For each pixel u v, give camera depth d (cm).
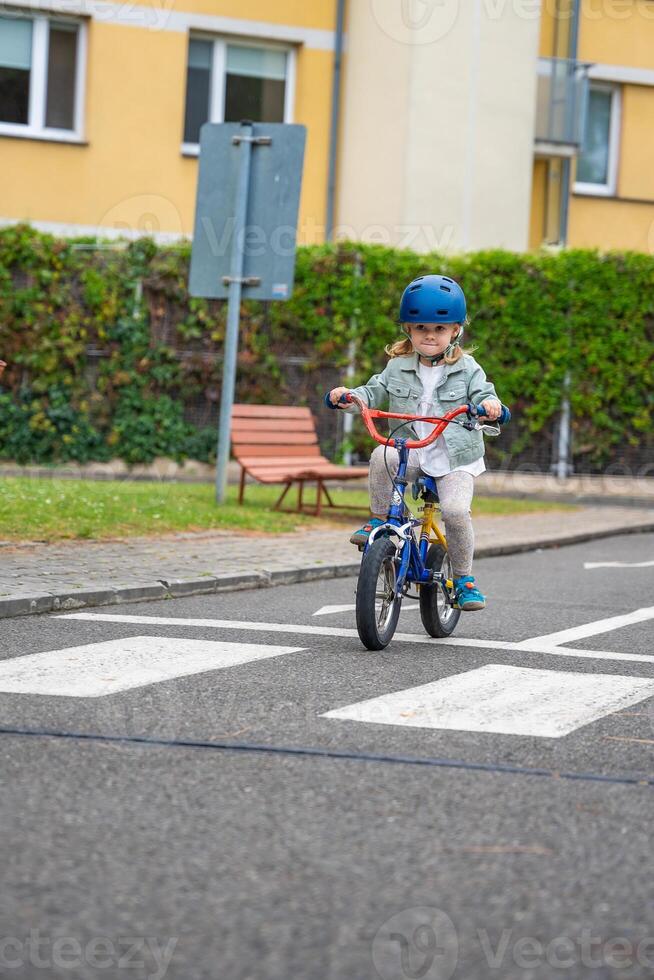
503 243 3444
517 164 3450
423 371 1121
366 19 3475
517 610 1362
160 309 2858
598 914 519
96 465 2845
